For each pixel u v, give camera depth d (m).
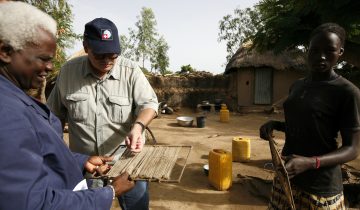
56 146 1.37
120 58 2.61
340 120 1.94
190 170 6.16
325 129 1.98
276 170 1.90
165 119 14.18
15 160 1.11
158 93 18.31
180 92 18.36
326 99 1.94
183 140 9.17
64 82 2.53
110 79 2.49
